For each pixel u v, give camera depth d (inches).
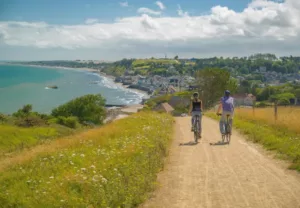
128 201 277.0
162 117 1096.8
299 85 5359.3
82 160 404.5
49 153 486.9
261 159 440.8
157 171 386.3
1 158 747.4
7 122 2069.4
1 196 281.4
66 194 279.4
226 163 422.3
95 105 3348.9
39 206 260.1
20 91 7091.5
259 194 298.7
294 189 309.3
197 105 615.2
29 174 360.8
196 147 553.9
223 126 605.6
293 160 410.9
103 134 642.2
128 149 443.5
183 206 278.1
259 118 910.4
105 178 320.8
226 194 302.0
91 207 259.0
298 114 840.3
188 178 358.3
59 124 2407.7
